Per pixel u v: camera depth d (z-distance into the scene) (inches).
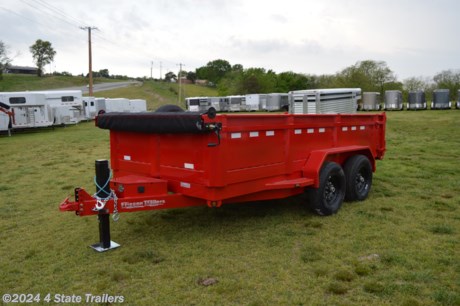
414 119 986.7
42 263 167.6
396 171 356.2
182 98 3139.8
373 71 2293.3
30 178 353.4
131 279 150.8
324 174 218.4
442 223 208.8
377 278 147.6
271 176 198.5
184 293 139.3
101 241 180.9
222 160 171.5
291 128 206.7
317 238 189.6
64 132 875.4
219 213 231.8
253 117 183.8
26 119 848.9
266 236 193.6
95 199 169.2
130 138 207.3
